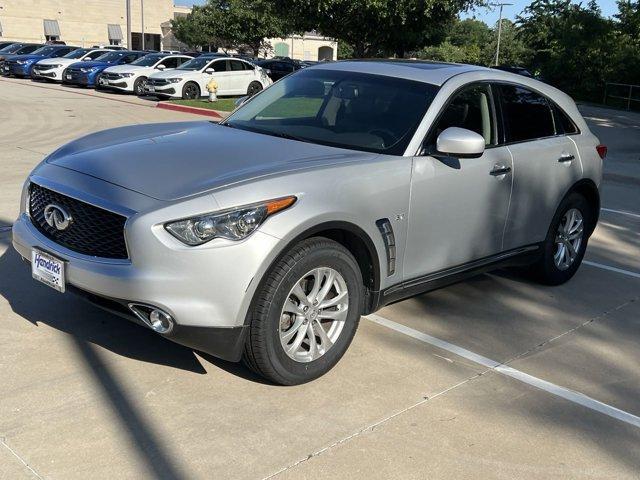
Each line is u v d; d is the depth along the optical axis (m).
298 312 3.61
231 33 44.44
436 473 3.05
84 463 2.94
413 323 4.75
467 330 4.69
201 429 3.26
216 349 3.38
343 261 3.70
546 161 5.14
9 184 8.16
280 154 3.90
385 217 3.89
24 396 3.42
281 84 5.21
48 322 4.29
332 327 3.83
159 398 3.50
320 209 3.50
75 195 3.52
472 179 4.43
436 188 4.19
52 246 3.62
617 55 34.72
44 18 65.12
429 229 4.22
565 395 3.88
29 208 3.94
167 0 74.00
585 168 5.59
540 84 5.40
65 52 30.34
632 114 28.44
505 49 63.84
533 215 5.15
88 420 3.26
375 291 3.99
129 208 3.31
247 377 3.78
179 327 3.26
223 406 3.47
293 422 3.37
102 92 24.52
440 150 4.05
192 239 3.22
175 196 3.32
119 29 70.44
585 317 5.12
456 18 22.69
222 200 3.28
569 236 5.75
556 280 5.77
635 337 4.80
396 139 4.21
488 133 4.74
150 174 3.57
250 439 3.21
